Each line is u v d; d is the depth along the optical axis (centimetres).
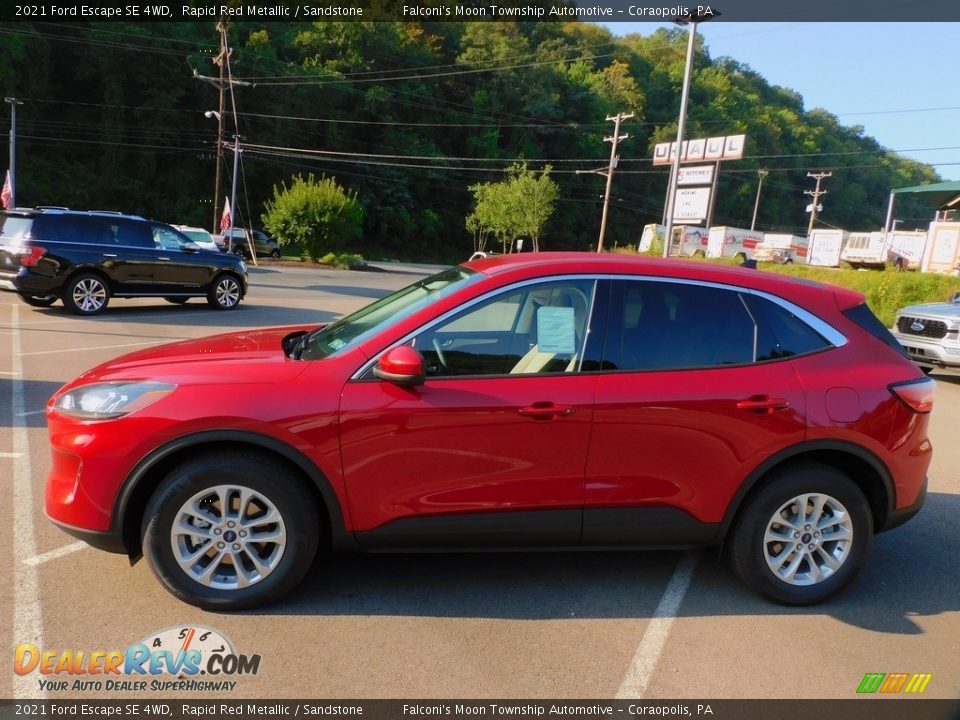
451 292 337
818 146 10138
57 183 5259
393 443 310
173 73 5781
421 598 340
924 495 364
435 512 318
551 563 386
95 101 5772
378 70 7662
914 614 347
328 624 312
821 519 346
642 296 339
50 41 5428
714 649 307
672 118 9206
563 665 290
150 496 317
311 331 429
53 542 378
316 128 6838
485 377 319
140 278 1320
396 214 7125
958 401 956
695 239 4744
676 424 324
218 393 304
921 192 2909
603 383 322
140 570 352
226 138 6141
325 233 3991
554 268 338
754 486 341
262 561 316
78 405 312
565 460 321
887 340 360
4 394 684
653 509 331
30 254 1184
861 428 337
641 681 282
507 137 8606
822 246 4272
